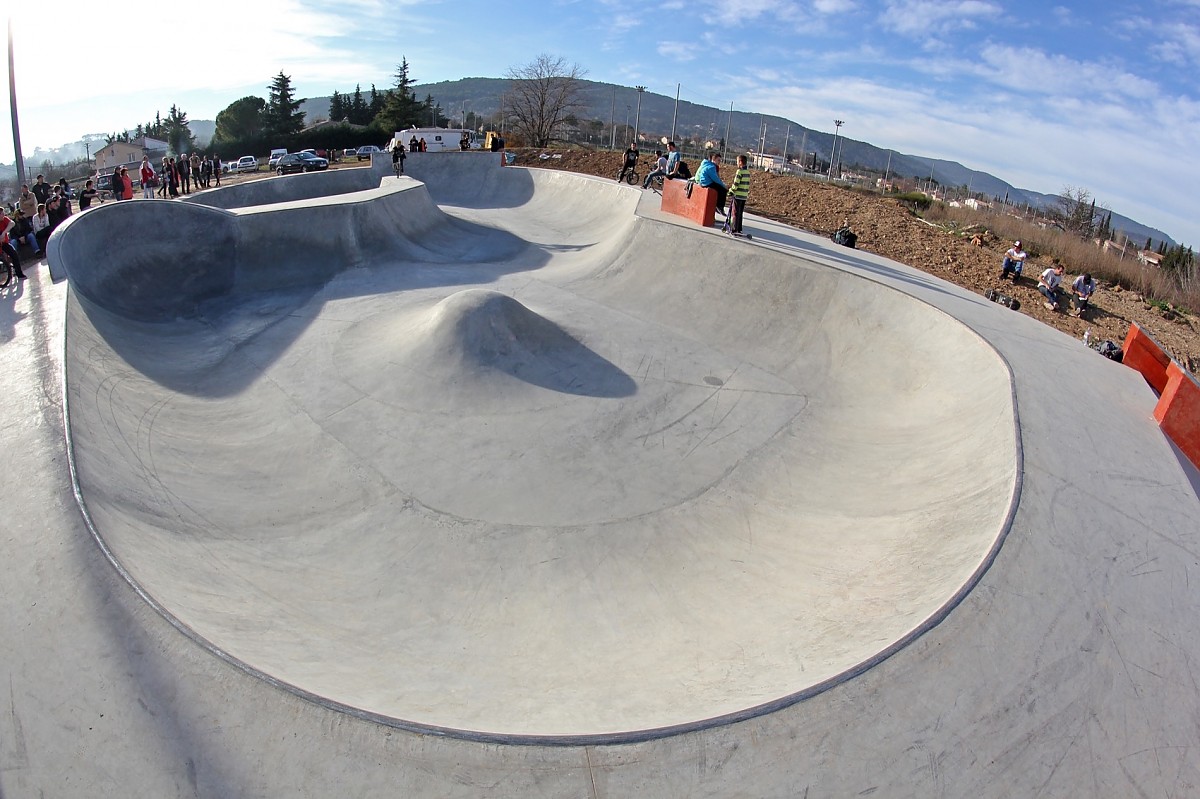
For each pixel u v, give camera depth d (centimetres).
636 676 481
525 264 1644
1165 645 443
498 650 538
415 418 906
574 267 1566
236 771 356
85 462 628
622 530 716
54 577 467
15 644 419
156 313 1234
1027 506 553
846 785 356
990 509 577
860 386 994
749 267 1227
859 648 445
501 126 5950
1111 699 405
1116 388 812
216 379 1021
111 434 732
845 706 392
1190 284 1805
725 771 361
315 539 698
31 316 923
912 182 5862
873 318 1062
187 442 827
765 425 911
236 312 1272
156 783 351
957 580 490
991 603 459
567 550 686
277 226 1462
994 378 814
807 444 867
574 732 379
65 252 1112
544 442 862
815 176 5266
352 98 9150
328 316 1242
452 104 18675
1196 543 540
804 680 418
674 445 864
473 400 940
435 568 659
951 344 940
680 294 1277
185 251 1357
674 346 1131
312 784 352
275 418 913
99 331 999
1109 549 519
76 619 436
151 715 381
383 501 756
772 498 764
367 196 1666
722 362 1081
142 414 838
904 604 494
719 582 630
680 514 741
